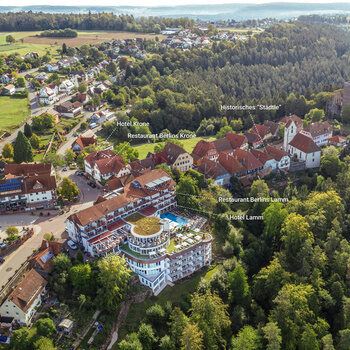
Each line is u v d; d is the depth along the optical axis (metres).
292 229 134.25
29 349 99.62
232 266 131.38
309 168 199.62
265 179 187.25
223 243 145.12
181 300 121.12
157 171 154.12
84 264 120.69
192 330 97.62
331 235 134.25
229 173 180.88
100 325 110.25
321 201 149.25
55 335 104.94
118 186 159.12
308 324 109.50
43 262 118.38
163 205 150.62
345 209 158.88
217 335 107.62
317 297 117.38
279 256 132.00
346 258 127.69
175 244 130.38
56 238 134.88
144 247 124.12
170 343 104.19
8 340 100.62
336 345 108.88
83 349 104.12
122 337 109.25
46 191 152.38
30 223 144.00
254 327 115.12
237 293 121.12
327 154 199.62
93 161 177.75
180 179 163.75
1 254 124.69
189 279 129.75
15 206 152.12
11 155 194.88
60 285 114.19
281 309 111.62
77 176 185.00
